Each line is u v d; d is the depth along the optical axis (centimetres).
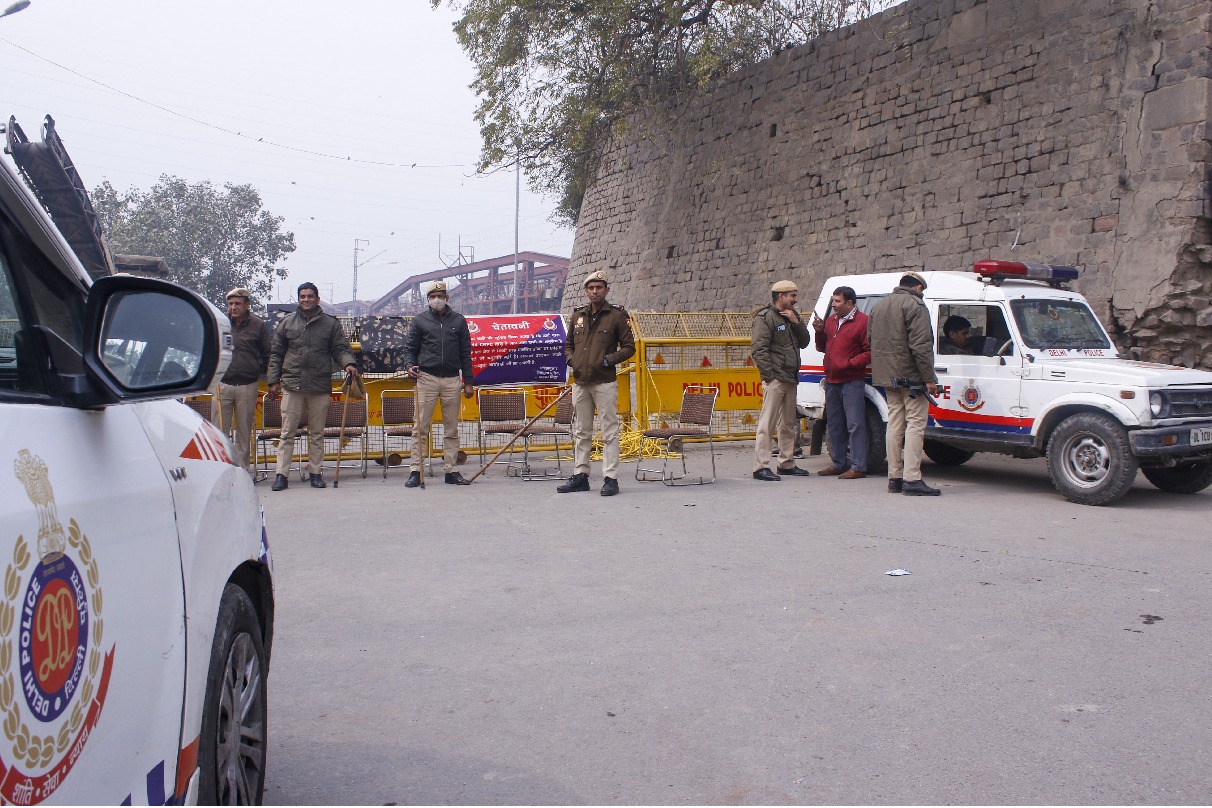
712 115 2217
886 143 1752
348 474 1166
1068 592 592
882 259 1747
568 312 2895
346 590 611
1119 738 386
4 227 222
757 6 2041
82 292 254
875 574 636
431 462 1165
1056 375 934
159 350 233
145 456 244
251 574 333
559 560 683
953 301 1037
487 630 529
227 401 1050
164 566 233
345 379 1138
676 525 805
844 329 1071
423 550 720
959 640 504
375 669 473
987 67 1559
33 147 1059
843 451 1114
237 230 5616
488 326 1239
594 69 2120
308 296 1022
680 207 2347
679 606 568
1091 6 1397
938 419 1038
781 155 2009
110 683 202
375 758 377
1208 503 915
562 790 349
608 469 969
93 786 193
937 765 364
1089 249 1384
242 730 304
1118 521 818
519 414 1172
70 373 230
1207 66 1256
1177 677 451
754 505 903
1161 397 877
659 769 364
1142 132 1320
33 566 175
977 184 1569
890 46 1741
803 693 435
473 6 2130
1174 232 1273
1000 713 412
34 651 174
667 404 1356
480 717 415
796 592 595
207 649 256
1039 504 908
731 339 1406
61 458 201
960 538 748
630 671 465
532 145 2209
